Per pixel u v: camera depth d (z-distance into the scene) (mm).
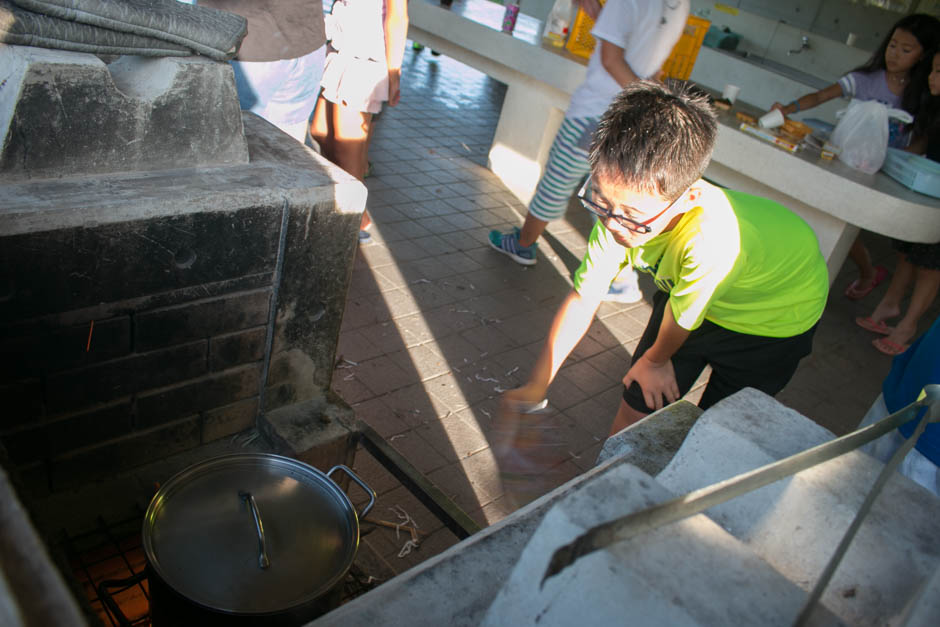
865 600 1020
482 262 4691
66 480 1756
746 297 2301
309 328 1997
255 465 1597
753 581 755
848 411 4090
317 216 1810
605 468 1491
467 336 3893
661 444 1648
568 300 2320
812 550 1090
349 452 2117
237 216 1668
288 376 2047
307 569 1433
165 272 1623
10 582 463
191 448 1958
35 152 1448
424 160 6086
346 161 4152
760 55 8266
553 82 5258
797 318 2371
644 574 729
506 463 2340
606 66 3947
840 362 4559
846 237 4531
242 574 1388
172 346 1744
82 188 1488
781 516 1119
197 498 1501
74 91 1439
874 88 4695
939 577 934
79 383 1633
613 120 1733
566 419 3436
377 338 3676
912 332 4750
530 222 4598
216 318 1783
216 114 1684
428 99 7793
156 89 1580
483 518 2779
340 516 1552
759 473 846
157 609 1364
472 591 1062
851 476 1148
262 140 1973
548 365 2344
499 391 3523
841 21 7621
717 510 1157
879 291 5707
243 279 1773
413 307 4012
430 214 5152
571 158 4301
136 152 1589
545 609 761
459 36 5758
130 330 1645
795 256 2260
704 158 1724
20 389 1552
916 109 4602
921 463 2105
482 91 8711
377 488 2777
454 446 3102
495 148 6070
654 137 1661
